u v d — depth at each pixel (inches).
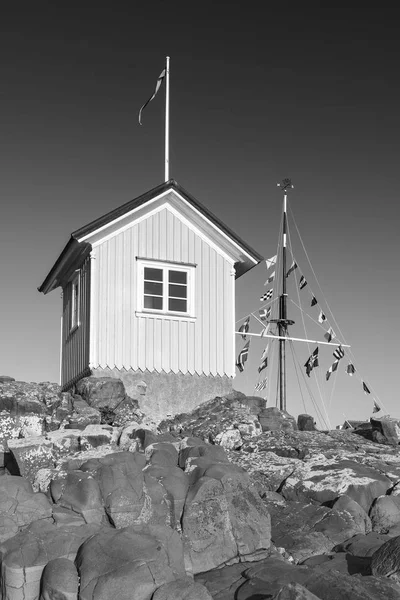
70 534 330.0
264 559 381.1
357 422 850.1
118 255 736.3
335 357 990.4
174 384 732.0
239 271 831.7
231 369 759.7
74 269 789.2
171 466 433.4
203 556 369.7
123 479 371.6
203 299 764.0
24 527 344.5
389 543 359.3
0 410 578.6
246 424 638.5
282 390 1062.4
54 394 622.2
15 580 308.3
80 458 450.0
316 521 433.4
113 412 650.8
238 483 396.8
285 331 1083.9
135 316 730.8
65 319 847.7
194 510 376.8
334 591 317.4
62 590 296.2
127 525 358.9
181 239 765.9
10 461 482.3
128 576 295.9
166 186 748.0
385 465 534.9
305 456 564.1
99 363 708.7
